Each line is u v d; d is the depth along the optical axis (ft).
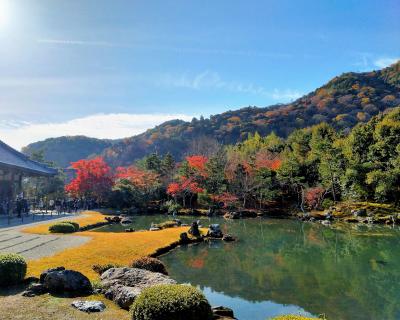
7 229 87.45
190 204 198.18
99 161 189.67
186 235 91.45
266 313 43.65
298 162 199.82
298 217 158.61
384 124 183.83
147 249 73.15
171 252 78.18
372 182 163.84
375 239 101.09
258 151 243.81
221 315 37.55
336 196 186.19
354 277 60.18
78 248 64.34
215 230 101.86
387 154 177.06
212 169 192.24
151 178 203.62
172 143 446.60
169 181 214.07
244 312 43.93
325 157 180.04
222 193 183.52
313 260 73.56
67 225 86.99
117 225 125.90
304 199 182.70
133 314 28.48
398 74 510.17
